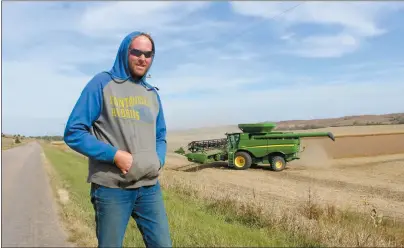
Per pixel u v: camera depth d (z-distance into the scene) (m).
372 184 16.91
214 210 8.93
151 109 3.16
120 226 3.00
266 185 16.91
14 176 17.30
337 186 16.56
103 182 2.94
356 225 8.02
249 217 7.95
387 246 6.48
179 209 8.12
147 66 3.11
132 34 3.07
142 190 3.09
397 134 43.19
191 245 5.51
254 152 24.59
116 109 2.95
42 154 41.94
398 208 11.72
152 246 3.20
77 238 6.42
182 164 28.53
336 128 82.00
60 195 10.80
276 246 5.83
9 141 120.31
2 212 8.62
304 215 9.16
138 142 3.00
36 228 7.20
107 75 3.01
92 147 2.84
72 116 2.88
